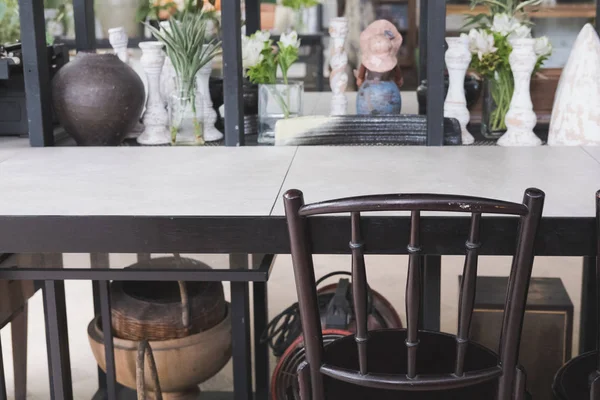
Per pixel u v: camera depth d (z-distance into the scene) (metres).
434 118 2.24
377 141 2.34
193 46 2.36
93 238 1.49
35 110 2.30
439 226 1.42
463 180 1.75
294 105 2.47
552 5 5.37
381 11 5.93
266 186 1.72
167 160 2.05
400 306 3.56
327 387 1.48
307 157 2.06
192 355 2.19
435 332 1.64
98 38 4.57
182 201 1.59
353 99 3.46
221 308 2.29
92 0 2.64
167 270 1.70
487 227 1.42
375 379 1.33
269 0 3.15
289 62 2.48
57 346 1.87
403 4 5.90
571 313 2.41
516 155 2.06
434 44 2.19
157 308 2.19
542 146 2.20
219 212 1.50
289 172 1.87
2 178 1.84
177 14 2.48
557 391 1.54
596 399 1.41
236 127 2.27
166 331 2.18
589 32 2.26
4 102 2.49
